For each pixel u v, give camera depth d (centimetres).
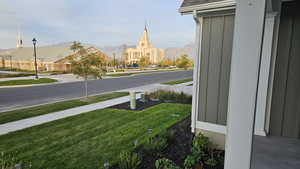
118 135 412
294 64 342
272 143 323
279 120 360
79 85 1505
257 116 357
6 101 863
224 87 349
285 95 352
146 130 444
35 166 284
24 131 443
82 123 505
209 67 363
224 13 337
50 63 3822
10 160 302
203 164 281
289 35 343
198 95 383
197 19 362
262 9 150
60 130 449
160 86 1401
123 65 5866
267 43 332
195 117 390
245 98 162
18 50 5716
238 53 162
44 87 1381
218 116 360
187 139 381
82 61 854
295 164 257
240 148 168
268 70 336
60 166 283
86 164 289
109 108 693
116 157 310
